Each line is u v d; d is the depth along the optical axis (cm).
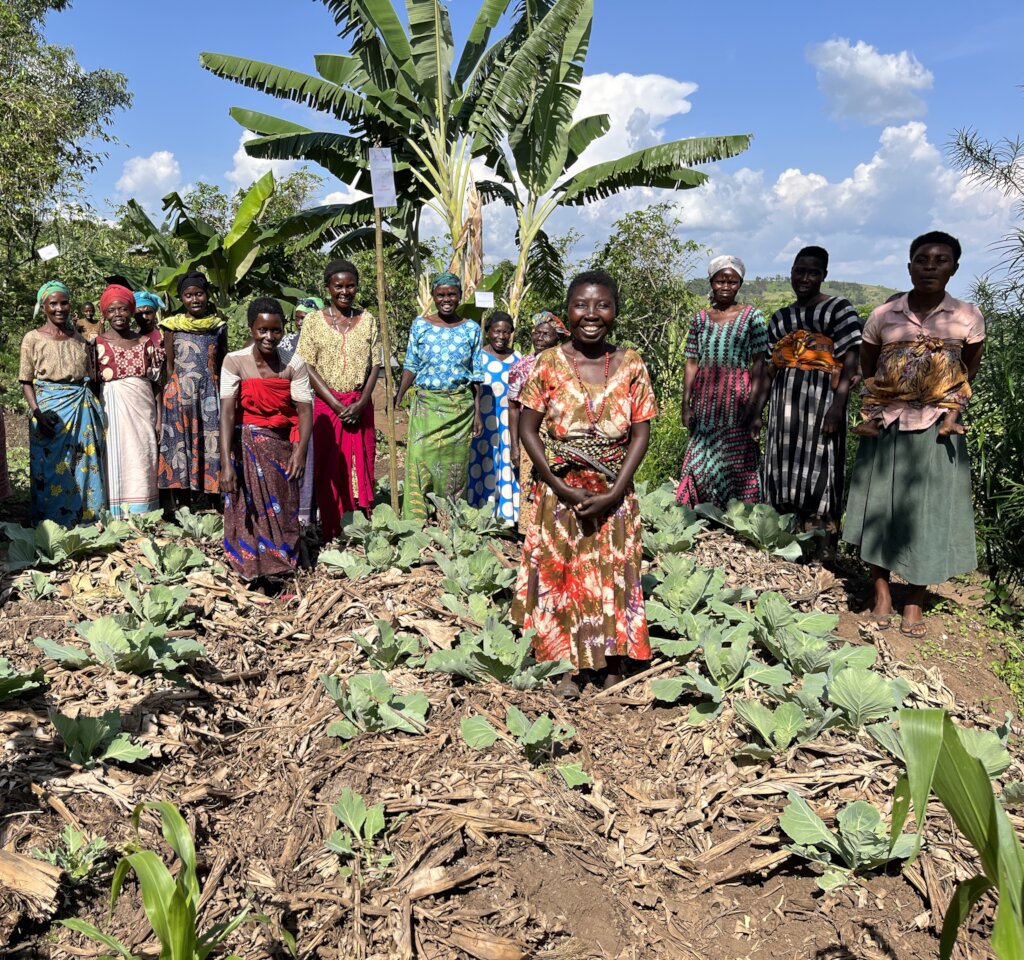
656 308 1423
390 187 548
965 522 432
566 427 345
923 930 248
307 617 445
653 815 294
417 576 471
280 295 1362
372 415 569
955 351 426
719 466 578
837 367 513
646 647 361
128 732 322
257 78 1128
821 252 512
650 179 1191
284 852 279
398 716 331
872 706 328
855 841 261
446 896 257
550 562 359
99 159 1395
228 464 458
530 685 356
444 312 580
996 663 431
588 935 248
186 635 405
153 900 189
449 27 1226
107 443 570
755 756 312
